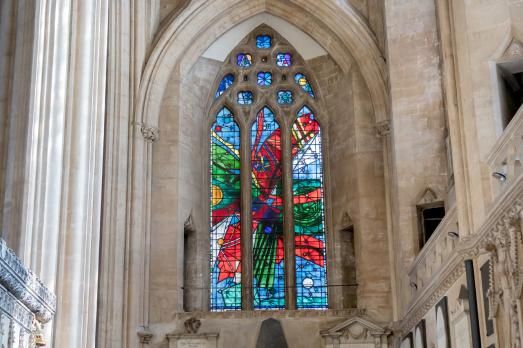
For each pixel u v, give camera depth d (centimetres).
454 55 1980
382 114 2894
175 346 2750
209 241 3019
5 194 1786
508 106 1903
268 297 2977
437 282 2097
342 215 2969
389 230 2816
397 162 2612
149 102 2912
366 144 2936
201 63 3122
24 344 1417
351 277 2947
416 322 2416
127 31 2864
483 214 1812
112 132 2777
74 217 1981
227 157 3125
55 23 1902
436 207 2570
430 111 2627
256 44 3212
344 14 2953
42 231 1797
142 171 2859
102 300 2620
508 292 1595
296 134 3144
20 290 1345
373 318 2764
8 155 1803
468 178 1884
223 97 3173
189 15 2992
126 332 2680
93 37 2148
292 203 3061
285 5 3080
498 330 1670
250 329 2792
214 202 3075
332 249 2983
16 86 1838
